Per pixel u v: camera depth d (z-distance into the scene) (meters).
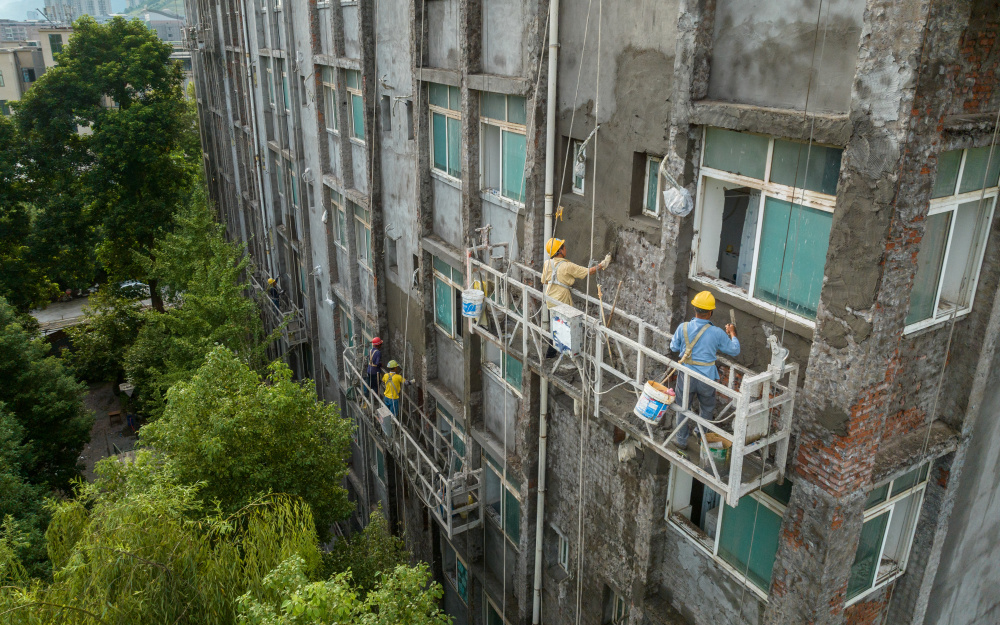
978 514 8.69
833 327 6.43
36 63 69.38
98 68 35.34
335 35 18.70
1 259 34.47
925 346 7.23
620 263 9.62
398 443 16.81
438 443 16.70
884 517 7.90
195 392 13.07
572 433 11.48
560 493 12.20
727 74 7.41
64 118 34.72
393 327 18.94
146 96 38.50
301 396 13.96
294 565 8.80
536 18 9.95
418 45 14.07
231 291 23.55
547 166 10.50
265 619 7.74
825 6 6.24
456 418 15.51
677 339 7.52
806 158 6.66
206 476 12.58
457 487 14.73
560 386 9.57
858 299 6.16
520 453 12.80
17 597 8.37
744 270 8.01
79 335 36.31
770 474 6.98
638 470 9.73
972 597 9.56
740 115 6.99
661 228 8.55
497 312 11.84
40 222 35.12
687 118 7.66
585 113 9.77
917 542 8.31
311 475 13.70
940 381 7.58
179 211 29.66
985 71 6.14
